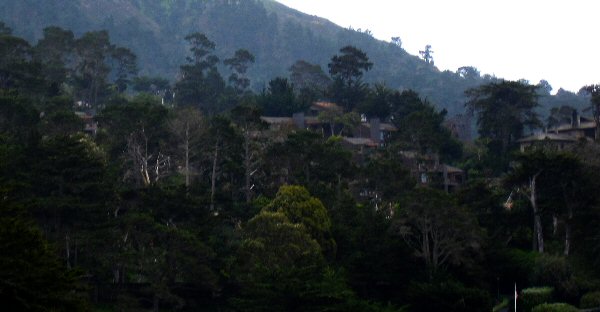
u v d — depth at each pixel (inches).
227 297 2984.7
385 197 3991.1
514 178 3661.4
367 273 3127.5
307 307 2546.8
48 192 2869.1
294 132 4074.8
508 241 3683.6
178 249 2783.0
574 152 3794.3
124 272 2974.9
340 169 3892.7
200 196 3157.0
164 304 2935.5
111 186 3009.4
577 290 3225.9
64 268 1604.3
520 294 3152.1
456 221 3152.1
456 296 2945.4
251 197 3917.3
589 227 3353.8
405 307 2933.1
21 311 1503.4
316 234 3149.6
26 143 3181.6
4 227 1515.7
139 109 3868.1
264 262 2849.4
